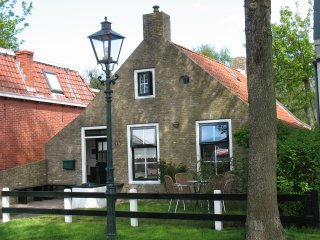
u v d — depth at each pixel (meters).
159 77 16.03
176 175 14.08
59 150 17.69
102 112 17.02
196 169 15.21
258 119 8.18
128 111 16.44
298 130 11.88
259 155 8.16
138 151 16.27
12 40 31.67
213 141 15.09
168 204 14.41
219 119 15.02
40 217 12.66
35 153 19.69
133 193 10.76
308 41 26.98
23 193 11.97
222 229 10.05
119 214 10.83
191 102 15.49
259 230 8.06
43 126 20.28
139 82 16.38
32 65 20.44
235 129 14.73
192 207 13.46
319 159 9.85
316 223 9.27
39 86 20.48
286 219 9.41
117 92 16.64
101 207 14.66
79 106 22.28
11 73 19.33
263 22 8.16
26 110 19.48
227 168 14.60
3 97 18.28
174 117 15.72
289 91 28.38
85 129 17.28
